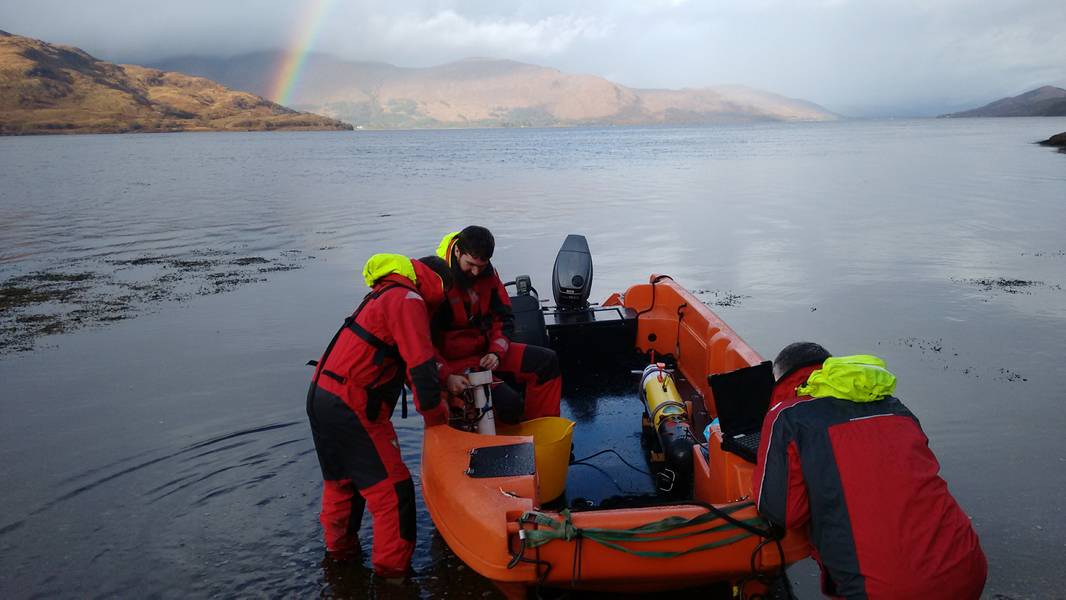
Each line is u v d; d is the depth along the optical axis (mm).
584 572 3047
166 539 4418
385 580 3918
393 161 61312
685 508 3131
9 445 5980
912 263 13625
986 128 149750
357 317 3705
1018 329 9133
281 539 4383
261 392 7129
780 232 17578
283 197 29125
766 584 3250
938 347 8422
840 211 21719
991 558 4316
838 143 88438
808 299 10836
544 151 79625
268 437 5965
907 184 30672
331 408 3672
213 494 4984
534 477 3420
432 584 3889
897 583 2611
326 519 4059
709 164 48406
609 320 6207
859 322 9531
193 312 10609
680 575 3082
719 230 18000
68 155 76000
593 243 16172
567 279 6426
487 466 3518
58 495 5047
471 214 22078
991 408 6586
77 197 29672
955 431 6117
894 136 112438
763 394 3723
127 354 8602
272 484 5109
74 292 12156
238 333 9445
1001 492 5105
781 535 3086
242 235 18703
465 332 4594
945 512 2691
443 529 3422
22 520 4699
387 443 3762
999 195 25641
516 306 5492
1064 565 4223
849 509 2691
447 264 4355
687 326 6105
